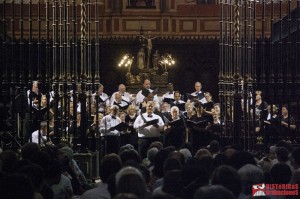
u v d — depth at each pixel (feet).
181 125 67.41
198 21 110.73
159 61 102.68
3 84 55.72
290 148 45.27
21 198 22.00
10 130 59.41
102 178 30.78
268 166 40.29
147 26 110.32
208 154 36.76
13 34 56.18
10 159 33.60
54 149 43.34
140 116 68.49
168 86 87.92
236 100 57.06
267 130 58.03
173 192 25.07
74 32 56.39
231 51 58.39
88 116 58.08
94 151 58.49
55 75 56.08
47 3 56.65
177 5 110.93
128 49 106.01
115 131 68.44
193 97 75.25
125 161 35.68
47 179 33.94
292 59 58.59
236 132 56.85
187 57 106.52
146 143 68.13
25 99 59.16
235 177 25.40
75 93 55.83
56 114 55.52
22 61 56.13
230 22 58.80
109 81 105.50
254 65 58.70
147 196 24.20
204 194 20.80
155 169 35.50
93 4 104.58
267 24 105.29
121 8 110.42
